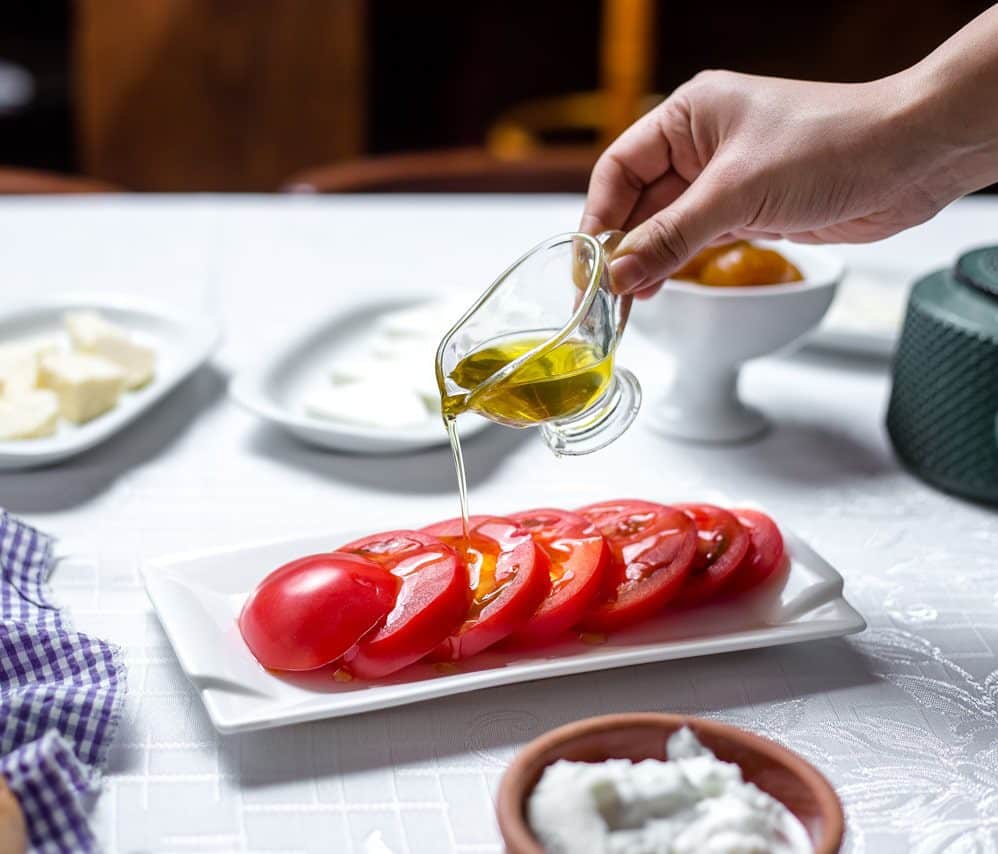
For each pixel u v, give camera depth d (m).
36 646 0.83
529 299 0.89
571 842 0.60
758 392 1.36
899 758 0.79
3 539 0.95
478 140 3.93
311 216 1.86
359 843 0.71
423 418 1.22
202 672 0.79
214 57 3.24
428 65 3.83
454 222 1.85
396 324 1.41
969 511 1.13
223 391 1.33
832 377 1.41
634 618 0.86
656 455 1.22
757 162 0.94
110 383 1.22
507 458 1.21
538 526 0.94
